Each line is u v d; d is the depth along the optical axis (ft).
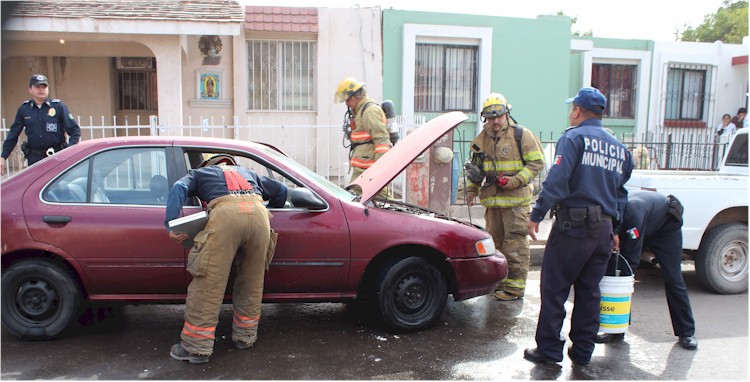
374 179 15.25
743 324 15.70
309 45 34.76
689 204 18.10
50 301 13.03
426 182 25.35
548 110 39.88
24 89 33.63
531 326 15.29
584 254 12.06
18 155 29.32
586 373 12.25
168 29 27.02
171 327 14.44
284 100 34.86
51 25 25.81
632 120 46.29
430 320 14.67
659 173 21.80
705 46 46.80
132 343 13.26
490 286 15.10
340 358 12.71
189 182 12.07
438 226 14.51
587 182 12.01
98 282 13.03
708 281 18.81
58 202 13.03
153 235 13.02
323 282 13.91
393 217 14.30
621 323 13.43
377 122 18.93
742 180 18.48
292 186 17.65
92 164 13.38
